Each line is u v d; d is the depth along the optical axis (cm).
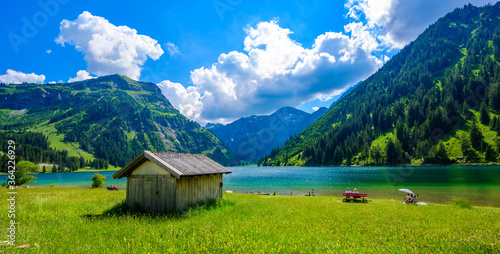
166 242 945
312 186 7094
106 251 862
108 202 2194
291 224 1364
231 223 1341
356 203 2897
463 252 830
